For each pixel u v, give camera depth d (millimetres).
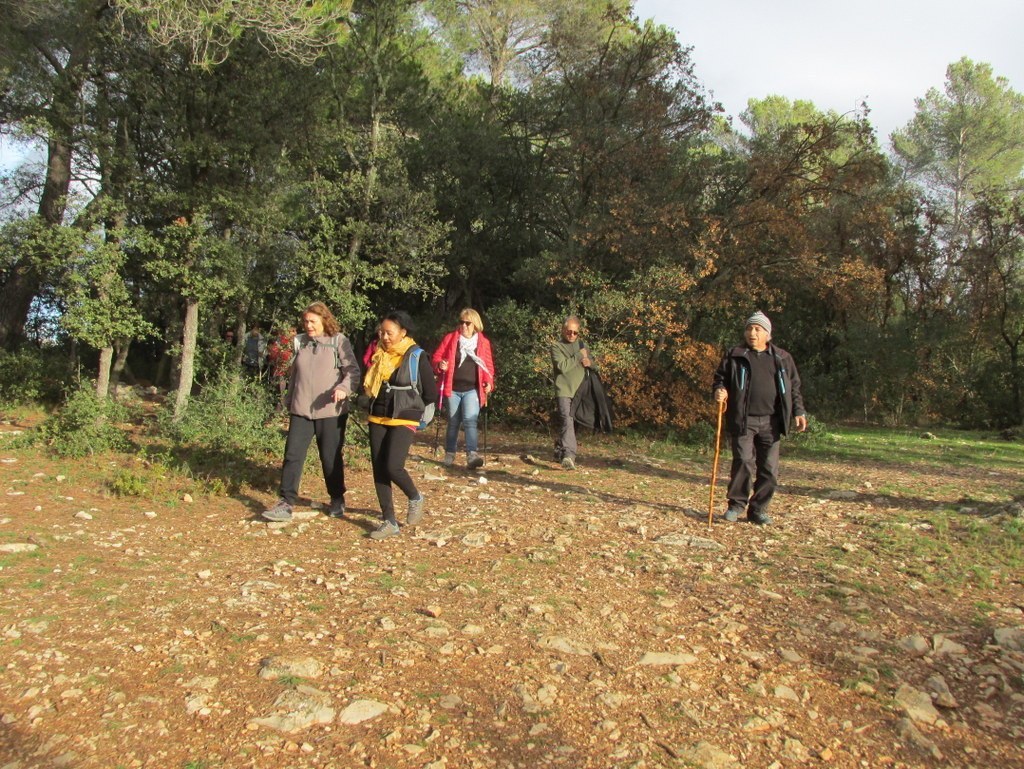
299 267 11625
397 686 3512
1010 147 40062
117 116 10719
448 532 6172
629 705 3463
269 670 3547
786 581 5195
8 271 15461
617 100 16781
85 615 4117
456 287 19984
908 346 24250
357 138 14328
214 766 2859
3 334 15711
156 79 10758
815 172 16156
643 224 15188
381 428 6059
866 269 16078
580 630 4262
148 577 4789
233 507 6883
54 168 13844
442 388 9633
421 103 17891
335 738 3082
